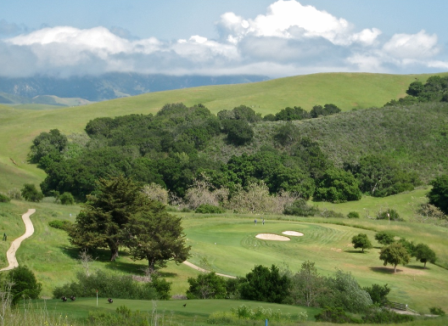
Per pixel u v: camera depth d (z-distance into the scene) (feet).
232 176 383.45
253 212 326.03
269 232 240.73
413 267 189.47
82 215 178.81
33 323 53.62
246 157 399.85
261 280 108.68
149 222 162.20
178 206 347.15
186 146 424.87
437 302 140.36
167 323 67.51
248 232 240.32
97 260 172.35
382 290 131.54
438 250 210.59
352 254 205.26
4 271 120.57
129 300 94.48
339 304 107.55
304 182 372.38
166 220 164.66
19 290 96.07
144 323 64.28
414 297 145.59
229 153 432.66
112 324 64.18
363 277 169.89
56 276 137.39
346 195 366.22
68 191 368.89
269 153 406.41
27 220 205.77
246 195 338.95
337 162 413.39
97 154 405.80
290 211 319.47
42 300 89.92
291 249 210.38
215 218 277.64
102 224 174.29
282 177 370.12
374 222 266.16
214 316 76.23
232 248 207.62
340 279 118.11
